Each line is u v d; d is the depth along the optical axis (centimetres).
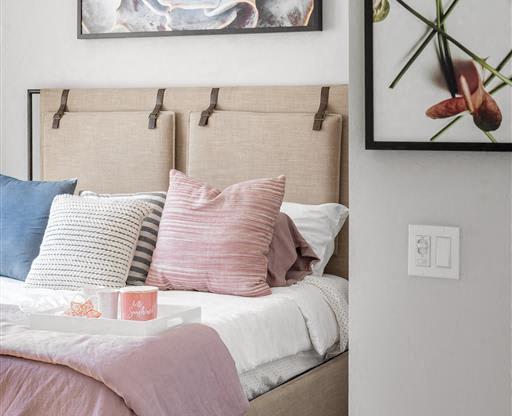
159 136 416
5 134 471
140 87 435
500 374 199
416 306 206
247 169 396
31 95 458
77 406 232
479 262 199
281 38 402
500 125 194
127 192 423
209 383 257
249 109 402
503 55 193
